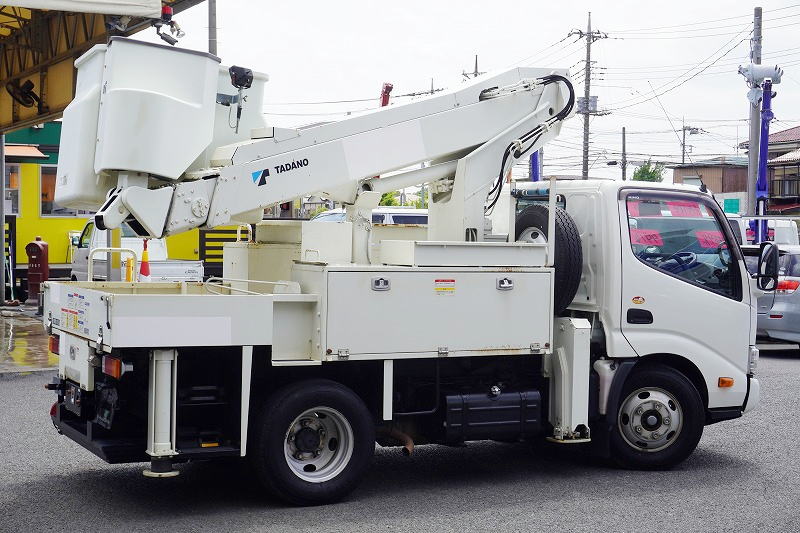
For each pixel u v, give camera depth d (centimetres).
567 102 883
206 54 733
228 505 723
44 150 2608
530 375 832
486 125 849
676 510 736
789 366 1625
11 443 918
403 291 743
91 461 857
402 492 779
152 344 653
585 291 855
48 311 811
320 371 754
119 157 698
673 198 873
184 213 720
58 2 1245
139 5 1302
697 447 984
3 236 2261
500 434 795
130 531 651
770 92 2256
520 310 787
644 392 860
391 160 805
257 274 834
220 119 779
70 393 746
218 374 696
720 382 884
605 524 694
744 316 898
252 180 744
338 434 735
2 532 644
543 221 838
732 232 899
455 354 763
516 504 746
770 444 1002
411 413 775
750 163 2708
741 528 690
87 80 753
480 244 772
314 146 771
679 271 869
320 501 724
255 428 705
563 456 934
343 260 785
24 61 1888
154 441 662
